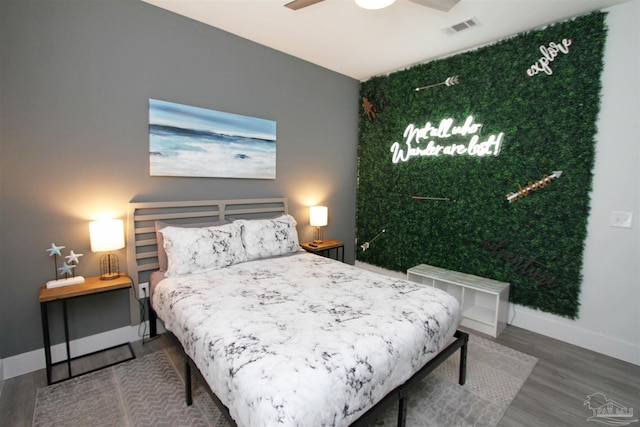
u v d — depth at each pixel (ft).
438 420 5.94
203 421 5.81
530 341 9.12
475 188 10.85
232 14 9.04
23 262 7.22
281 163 12.00
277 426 3.49
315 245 12.69
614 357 8.33
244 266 8.86
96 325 8.23
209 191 10.09
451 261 11.67
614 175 8.22
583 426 5.86
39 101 7.15
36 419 5.83
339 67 13.10
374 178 14.32
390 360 4.86
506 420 5.98
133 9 8.29
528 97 9.47
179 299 6.55
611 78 8.10
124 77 8.25
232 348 4.68
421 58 11.96
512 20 8.93
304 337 4.91
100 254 8.21
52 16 7.19
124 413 6.00
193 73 9.45
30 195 7.21
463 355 6.99
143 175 8.74
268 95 11.33
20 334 7.26
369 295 6.79
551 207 9.24
